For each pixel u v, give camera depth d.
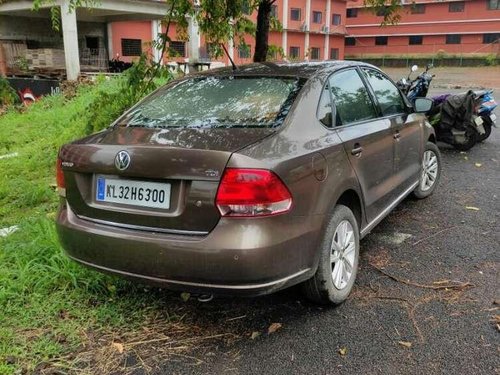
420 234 4.67
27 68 18.59
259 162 2.65
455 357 2.81
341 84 3.79
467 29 43.53
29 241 4.23
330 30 40.84
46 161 7.60
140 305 3.40
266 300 3.48
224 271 2.62
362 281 3.75
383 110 4.36
